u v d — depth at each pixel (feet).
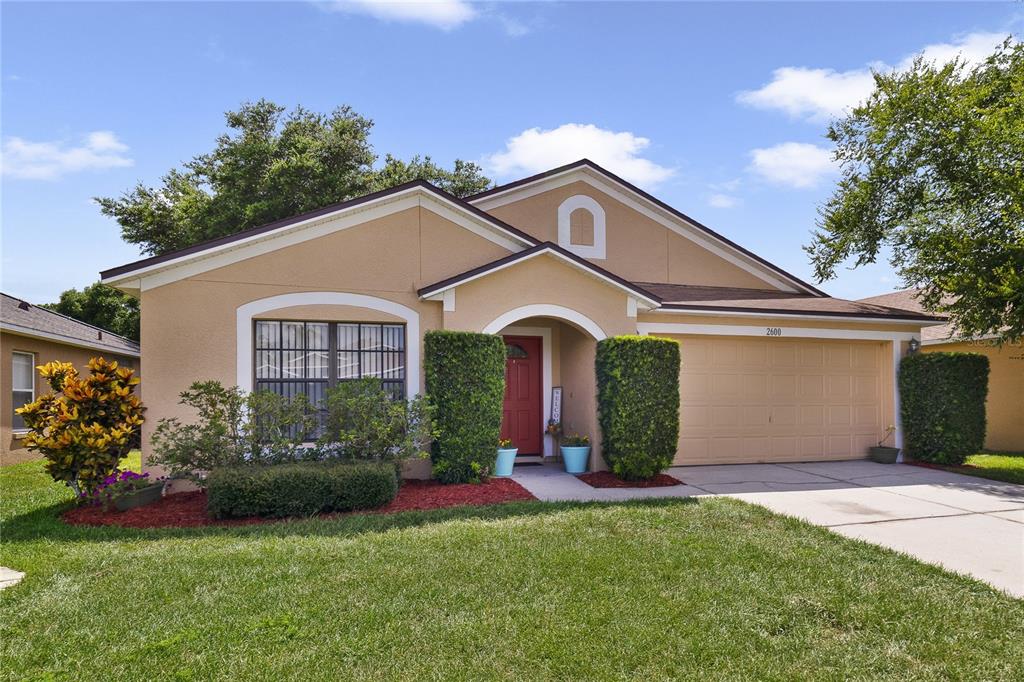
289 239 30.99
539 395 39.47
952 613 14.79
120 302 90.79
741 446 39.29
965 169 41.55
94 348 53.36
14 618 14.05
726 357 39.29
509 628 13.48
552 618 14.03
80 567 17.54
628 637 13.14
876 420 42.11
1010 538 21.50
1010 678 11.90
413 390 32.48
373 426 27.35
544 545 19.62
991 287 36.17
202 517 24.11
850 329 40.73
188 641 12.87
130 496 25.52
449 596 15.29
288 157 81.82
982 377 39.19
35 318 49.11
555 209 43.93
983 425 39.01
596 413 34.32
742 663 12.21
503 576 16.71
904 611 14.88
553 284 34.09
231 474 23.75
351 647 12.63
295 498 24.00
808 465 38.73
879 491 29.86
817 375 41.06
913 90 41.68
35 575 16.97
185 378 29.07
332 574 16.83
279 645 12.73
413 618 14.01
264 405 25.94
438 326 33.12
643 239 45.68
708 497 27.32
